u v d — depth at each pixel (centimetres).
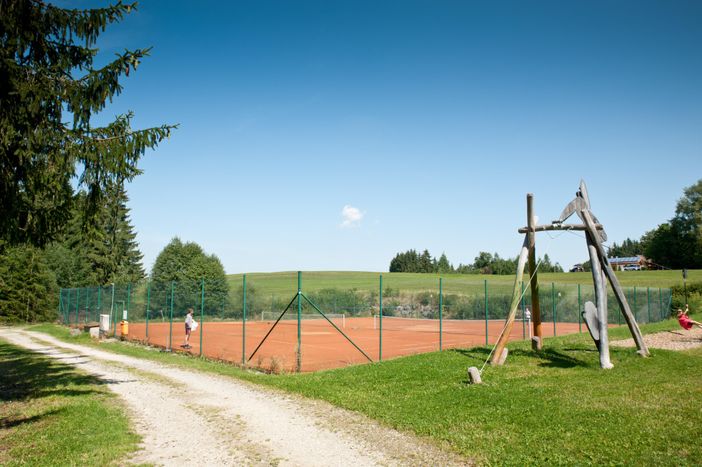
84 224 1169
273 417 1009
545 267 12100
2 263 4919
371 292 6350
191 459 766
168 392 1287
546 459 698
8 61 962
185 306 3731
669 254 9362
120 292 3341
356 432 888
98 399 1202
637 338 1486
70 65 1162
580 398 997
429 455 756
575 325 3969
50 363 1884
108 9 1105
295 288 8206
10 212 1045
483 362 1467
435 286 7012
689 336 2100
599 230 1477
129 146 1139
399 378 1285
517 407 955
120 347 2438
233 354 2125
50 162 1068
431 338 3028
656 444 725
